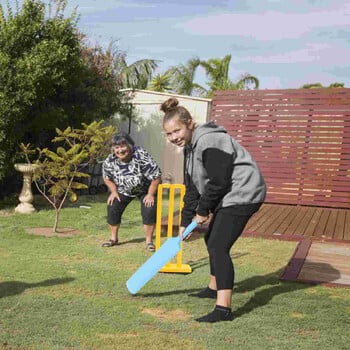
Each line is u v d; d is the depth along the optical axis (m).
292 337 3.69
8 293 4.51
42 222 8.39
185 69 23.17
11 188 10.98
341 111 11.06
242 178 3.92
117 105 12.95
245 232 7.81
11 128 9.80
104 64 12.83
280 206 11.09
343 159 10.98
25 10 9.94
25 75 9.46
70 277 5.10
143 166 6.43
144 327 3.81
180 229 4.51
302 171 11.25
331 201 11.01
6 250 6.25
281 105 11.52
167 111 4.02
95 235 7.46
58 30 10.26
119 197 6.64
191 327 3.84
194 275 5.40
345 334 3.79
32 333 3.60
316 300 4.61
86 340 3.51
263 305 4.43
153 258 4.34
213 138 3.77
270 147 11.54
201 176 3.91
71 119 11.81
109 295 4.59
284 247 7.02
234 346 3.49
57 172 7.70
